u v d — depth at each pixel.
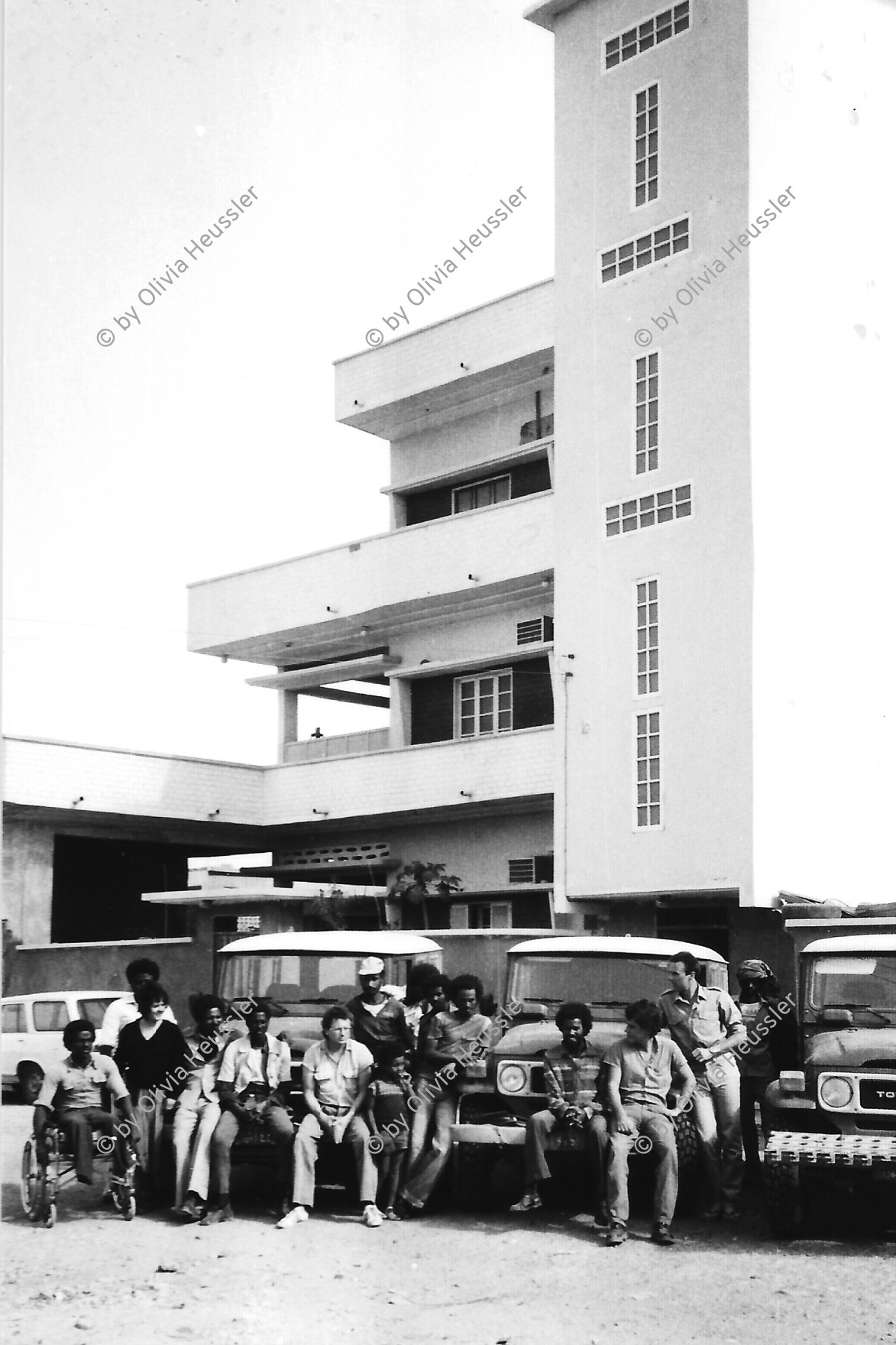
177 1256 8.28
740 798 18.53
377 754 22.69
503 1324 6.94
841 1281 7.79
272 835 24.11
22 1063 16.95
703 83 19.88
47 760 21.25
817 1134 8.90
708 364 19.52
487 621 23.64
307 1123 9.34
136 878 23.16
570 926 20.08
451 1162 9.76
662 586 19.70
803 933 12.06
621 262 20.62
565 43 21.58
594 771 20.06
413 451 26.00
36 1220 9.20
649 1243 8.72
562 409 21.12
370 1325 6.93
